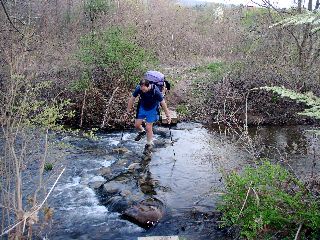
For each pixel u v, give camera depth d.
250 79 10.64
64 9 14.94
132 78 10.38
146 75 8.11
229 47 13.41
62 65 10.47
